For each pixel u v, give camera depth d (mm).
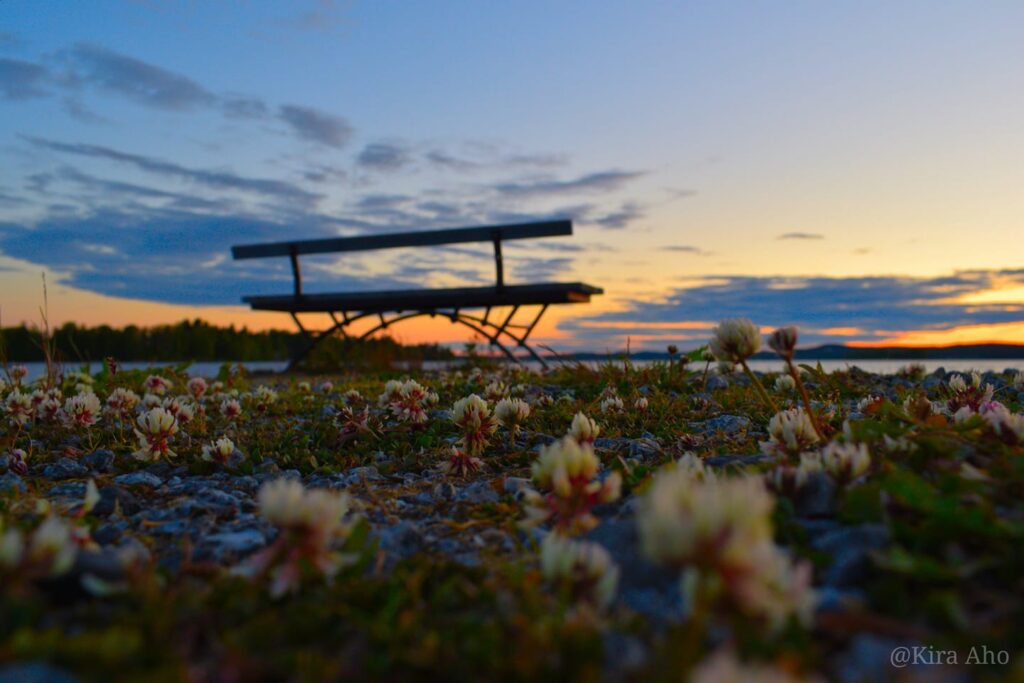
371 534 1940
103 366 6035
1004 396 4578
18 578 1236
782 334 2287
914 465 1897
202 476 3127
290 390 7168
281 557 1392
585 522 1735
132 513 2410
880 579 1345
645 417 4125
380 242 10875
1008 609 1175
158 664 1078
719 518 920
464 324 10234
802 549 1450
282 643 1197
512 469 3020
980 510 1370
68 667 1031
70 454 3549
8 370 5645
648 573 1454
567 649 1107
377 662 1095
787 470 1737
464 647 1143
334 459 3326
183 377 7262
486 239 10148
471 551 1867
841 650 1145
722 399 4750
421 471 3061
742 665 1024
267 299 11414
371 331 11250
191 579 1535
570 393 5398
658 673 994
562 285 9531
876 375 6164
